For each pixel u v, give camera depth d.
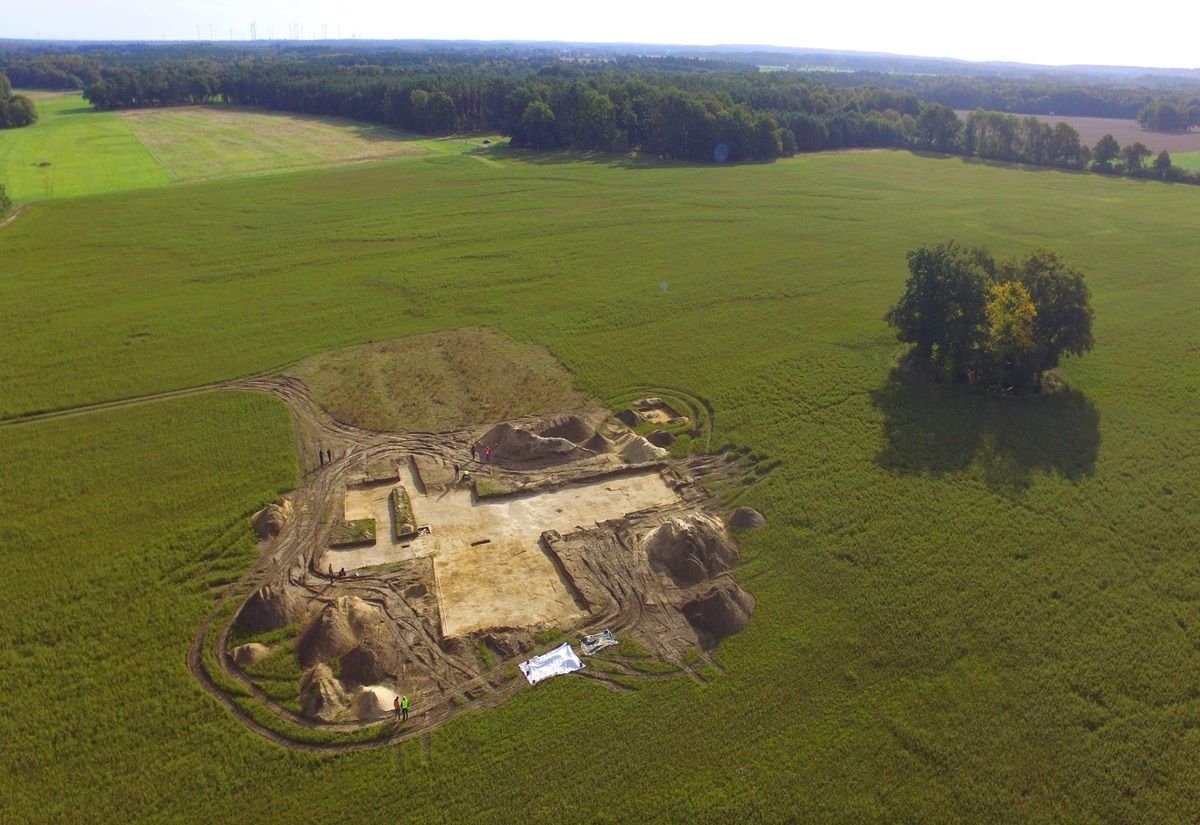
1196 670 33.09
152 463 47.09
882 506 43.81
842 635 34.94
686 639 34.78
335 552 39.88
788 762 29.19
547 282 79.88
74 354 61.47
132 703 31.08
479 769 28.78
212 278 79.00
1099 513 43.38
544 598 37.12
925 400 55.94
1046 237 98.44
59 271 80.06
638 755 29.41
